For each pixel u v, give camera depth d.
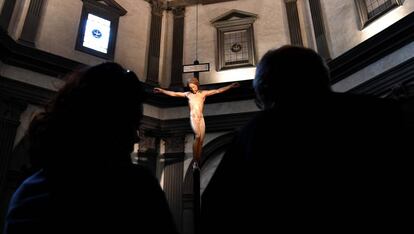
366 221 1.04
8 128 8.03
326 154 1.14
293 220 1.12
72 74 1.20
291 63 1.35
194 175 8.27
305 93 1.28
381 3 8.81
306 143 1.18
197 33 11.72
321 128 1.19
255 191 1.20
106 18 10.95
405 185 1.04
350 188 1.08
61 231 0.93
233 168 1.27
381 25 8.59
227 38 11.53
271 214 1.16
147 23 11.84
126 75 1.21
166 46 11.79
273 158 1.20
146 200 1.02
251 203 1.19
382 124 1.13
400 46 7.80
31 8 9.45
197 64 9.33
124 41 11.05
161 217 1.03
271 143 1.23
